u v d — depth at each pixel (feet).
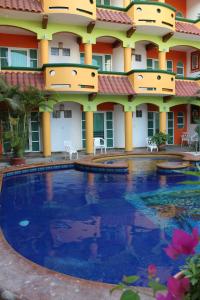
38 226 22.56
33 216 24.90
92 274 15.38
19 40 58.34
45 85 50.93
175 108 73.61
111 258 17.16
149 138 65.16
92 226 22.47
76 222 23.40
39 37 54.24
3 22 51.90
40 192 32.83
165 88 58.95
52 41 60.54
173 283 5.71
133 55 68.03
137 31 61.52
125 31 60.80
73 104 63.36
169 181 36.91
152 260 16.87
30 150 60.34
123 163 46.57
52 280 11.71
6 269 12.72
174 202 28.45
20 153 45.32
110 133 67.56
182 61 74.02
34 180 38.50
